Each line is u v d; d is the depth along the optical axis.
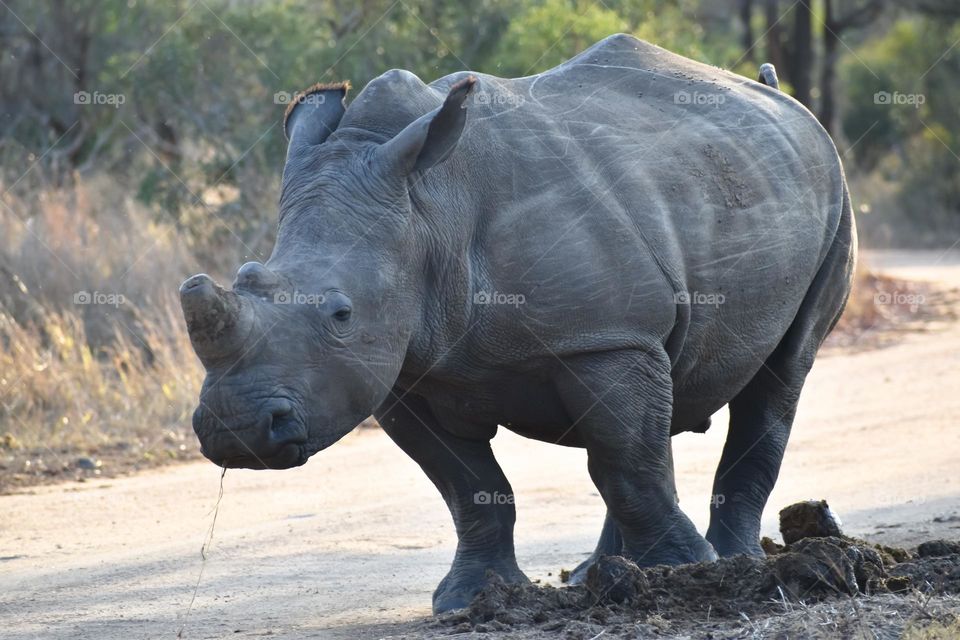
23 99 73.06
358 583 26.45
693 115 24.75
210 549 30.03
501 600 21.17
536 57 65.88
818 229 26.11
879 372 55.97
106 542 31.33
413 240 20.36
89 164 66.31
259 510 34.66
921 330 68.12
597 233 22.02
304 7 67.81
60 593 26.19
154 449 42.22
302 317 18.98
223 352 18.38
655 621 19.75
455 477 23.69
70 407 44.81
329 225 19.83
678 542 22.98
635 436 22.52
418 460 23.83
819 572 20.80
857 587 20.75
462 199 21.11
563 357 21.94
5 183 62.44
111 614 24.22
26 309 50.06
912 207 125.31
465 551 23.94
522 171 21.86
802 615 19.20
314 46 63.97
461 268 20.97
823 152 27.02
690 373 24.30
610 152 22.91
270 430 18.47
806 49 109.94
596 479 23.09
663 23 80.19
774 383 26.88
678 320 23.06
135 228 55.72
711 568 21.53
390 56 63.62
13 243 51.78
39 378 44.91
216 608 24.44
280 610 24.16
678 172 23.50
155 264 52.72
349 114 21.05
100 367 48.09
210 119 62.94
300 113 21.39
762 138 25.41
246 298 18.62
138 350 47.97
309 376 18.89
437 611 23.38
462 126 20.14
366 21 65.38
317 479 38.59
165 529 32.62
